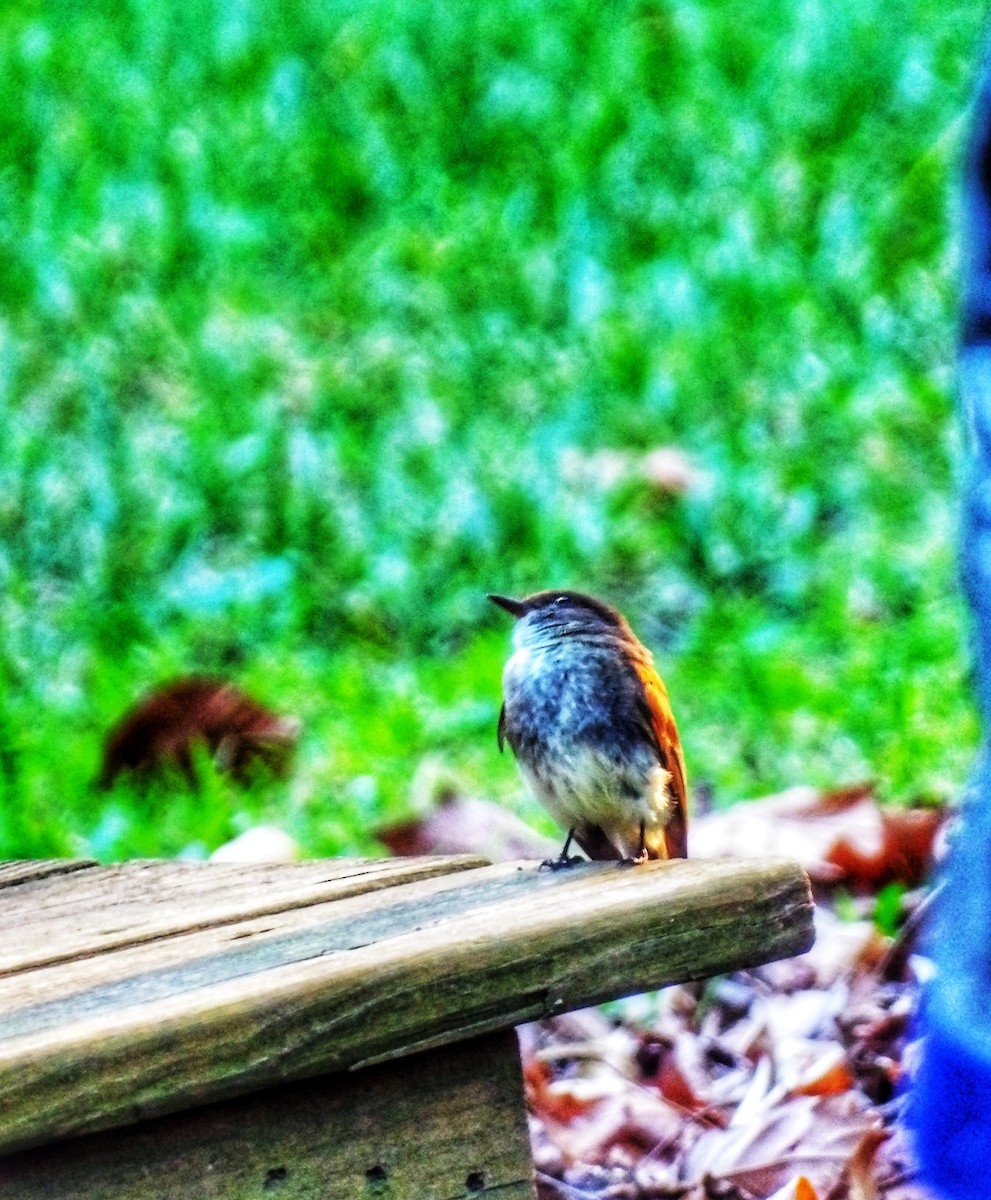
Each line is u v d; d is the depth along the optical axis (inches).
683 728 338.3
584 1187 216.8
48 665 396.5
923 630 360.2
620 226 593.6
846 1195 201.9
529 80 681.0
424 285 570.9
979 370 123.3
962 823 118.9
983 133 127.5
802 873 147.8
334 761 331.6
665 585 418.9
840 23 674.2
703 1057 238.1
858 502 441.1
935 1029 114.9
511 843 279.6
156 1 754.8
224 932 157.8
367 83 694.5
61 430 508.7
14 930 167.6
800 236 572.4
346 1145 139.3
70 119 697.0
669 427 486.9
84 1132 127.5
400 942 140.3
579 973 140.6
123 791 330.3
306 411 505.7
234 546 450.0
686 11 706.2
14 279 590.2
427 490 460.4
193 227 615.5
